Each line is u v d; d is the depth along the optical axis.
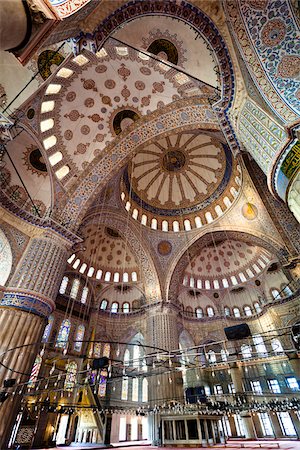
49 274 9.77
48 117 10.47
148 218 17.77
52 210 11.05
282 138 5.63
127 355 17.72
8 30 2.67
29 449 10.49
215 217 16.95
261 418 17.06
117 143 12.47
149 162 17.53
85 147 12.03
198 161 17.47
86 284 18.19
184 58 7.73
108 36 6.59
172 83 10.27
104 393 15.58
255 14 5.73
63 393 13.77
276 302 18.53
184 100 10.85
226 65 6.54
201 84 9.23
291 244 12.48
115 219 15.79
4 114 6.80
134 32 7.57
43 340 14.47
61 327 15.84
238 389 17.27
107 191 14.64
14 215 10.01
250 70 6.07
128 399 16.22
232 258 21.00
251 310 20.28
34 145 10.65
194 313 20.88
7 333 8.00
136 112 11.97
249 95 6.39
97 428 13.74
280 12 5.46
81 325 16.97
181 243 17.31
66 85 10.22
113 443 13.68
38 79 7.50
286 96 5.58
